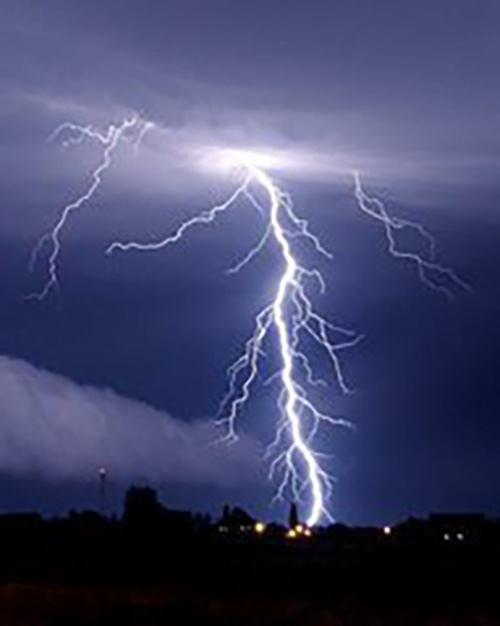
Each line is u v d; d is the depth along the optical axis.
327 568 42.28
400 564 42.94
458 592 35.44
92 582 37.78
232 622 30.17
